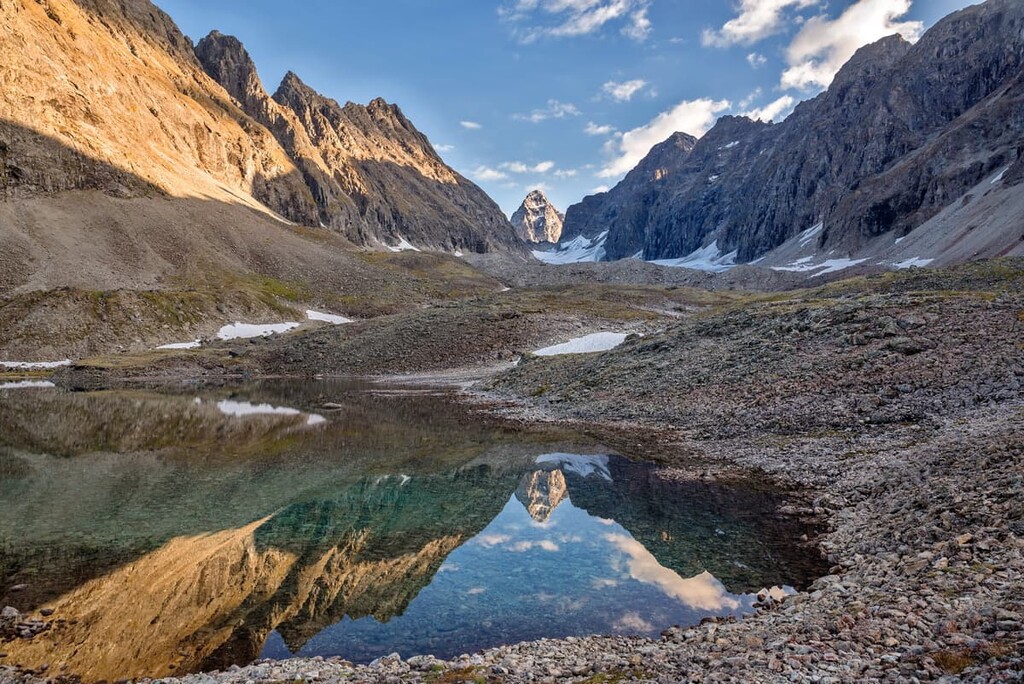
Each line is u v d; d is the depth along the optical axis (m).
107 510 25.78
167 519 24.62
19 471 33.16
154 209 198.12
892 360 39.59
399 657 13.45
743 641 12.12
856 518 21.06
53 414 55.75
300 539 22.30
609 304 156.50
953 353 37.97
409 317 126.56
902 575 14.76
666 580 17.97
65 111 198.00
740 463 31.48
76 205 178.50
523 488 29.55
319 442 41.94
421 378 91.75
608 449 37.22
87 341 116.12
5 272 142.50
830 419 34.66
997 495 16.94
